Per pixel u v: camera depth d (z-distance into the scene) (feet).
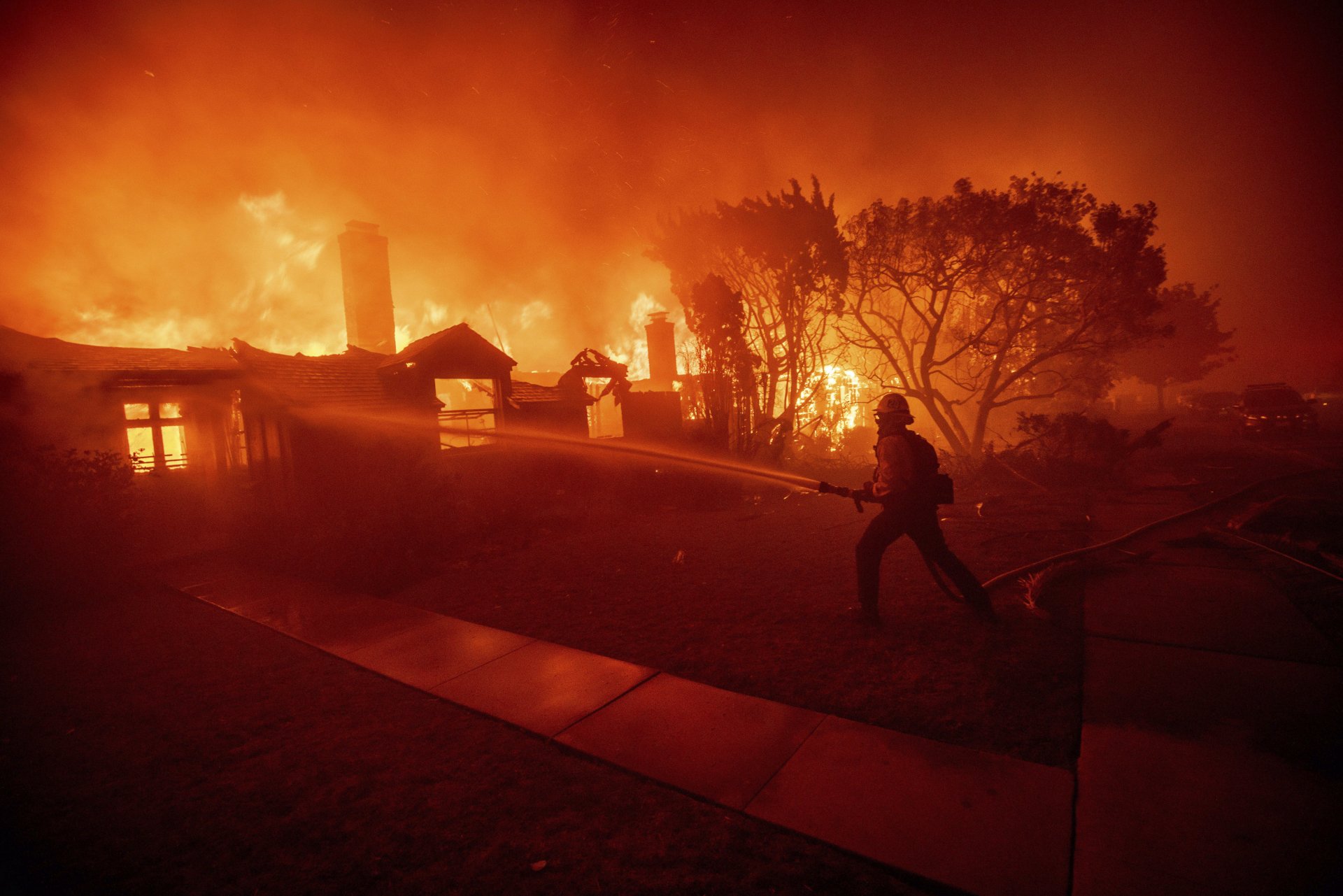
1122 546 24.56
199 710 14.21
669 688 13.96
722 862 8.58
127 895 8.58
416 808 10.18
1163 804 9.23
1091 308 50.85
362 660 16.62
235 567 28.66
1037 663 14.28
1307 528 24.08
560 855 8.86
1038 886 7.77
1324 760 10.10
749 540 29.01
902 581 21.09
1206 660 13.94
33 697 15.34
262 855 9.27
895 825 9.04
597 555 27.32
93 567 25.72
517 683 14.60
